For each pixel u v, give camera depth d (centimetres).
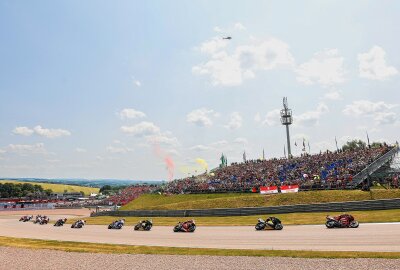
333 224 2256
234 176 6100
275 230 2383
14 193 17650
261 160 6862
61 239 2597
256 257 1460
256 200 4125
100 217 5228
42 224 4684
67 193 18412
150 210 4566
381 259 1272
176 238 2330
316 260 1328
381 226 2134
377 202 2891
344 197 3572
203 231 2659
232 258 1469
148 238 2414
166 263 1436
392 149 4675
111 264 1462
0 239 2598
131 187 10244
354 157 4959
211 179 6450
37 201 12400
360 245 1593
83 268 1403
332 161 5150
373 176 4428
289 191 4378
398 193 3397
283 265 1286
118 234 2798
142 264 1438
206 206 4409
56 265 1478
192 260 1473
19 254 1800
